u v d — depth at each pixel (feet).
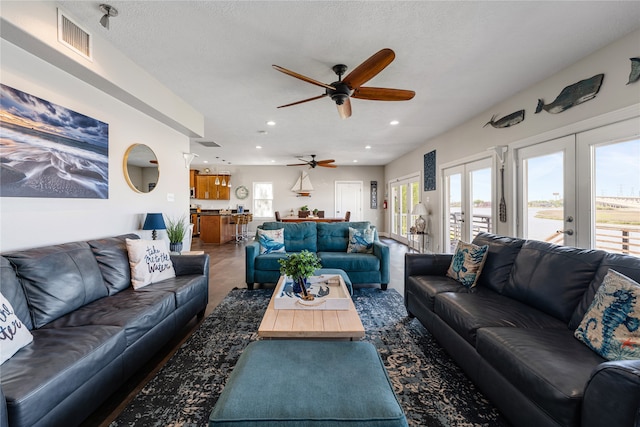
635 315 3.86
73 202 7.54
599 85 7.84
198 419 4.73
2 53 5.87
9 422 3.25
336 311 6.14
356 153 23.90
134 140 9.95
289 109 12.69
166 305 6.70
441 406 5.06
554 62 8.57
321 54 8.04
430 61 8.47
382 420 3.16
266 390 3.51
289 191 31.45
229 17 6.51
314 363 4.14
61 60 6.63
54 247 6.38
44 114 6.68
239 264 16.70
